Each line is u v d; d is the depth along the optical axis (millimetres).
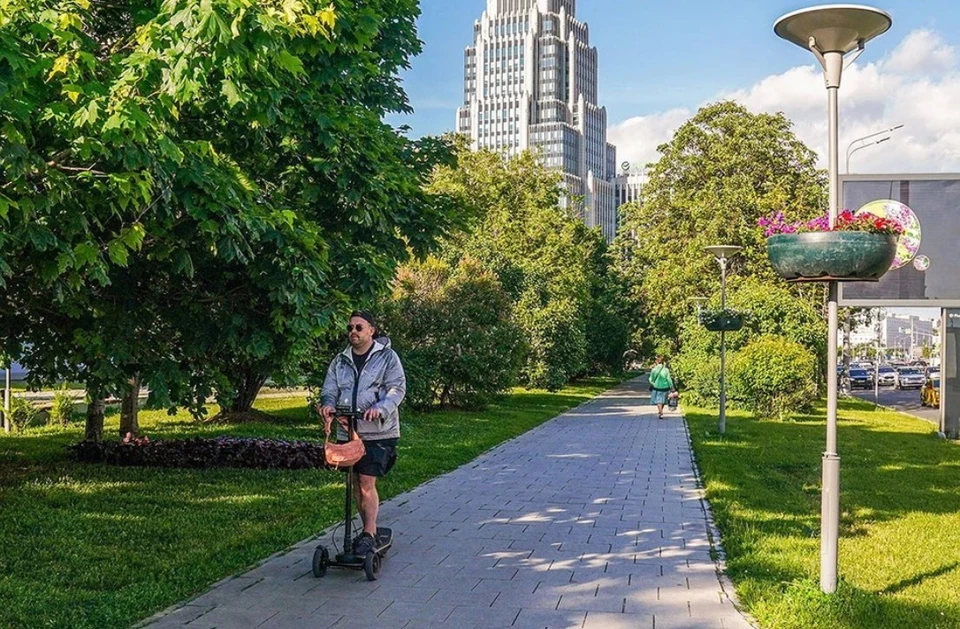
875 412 33000
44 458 13352
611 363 54281
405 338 24719
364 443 6871
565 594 6309
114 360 7723
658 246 40812
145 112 5594
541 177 49281
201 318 7988
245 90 6297
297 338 7684
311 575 6770
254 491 10547
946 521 9586
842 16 6016
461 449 15766
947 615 5836
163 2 6039
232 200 6645
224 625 5543
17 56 5055
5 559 7098
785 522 9227
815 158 40062
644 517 9406
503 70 136500
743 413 27422
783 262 6188
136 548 7574
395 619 5695
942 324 21672
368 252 9648
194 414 8719
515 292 36781
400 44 12281
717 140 40812
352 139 8797
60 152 6039
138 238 6043
